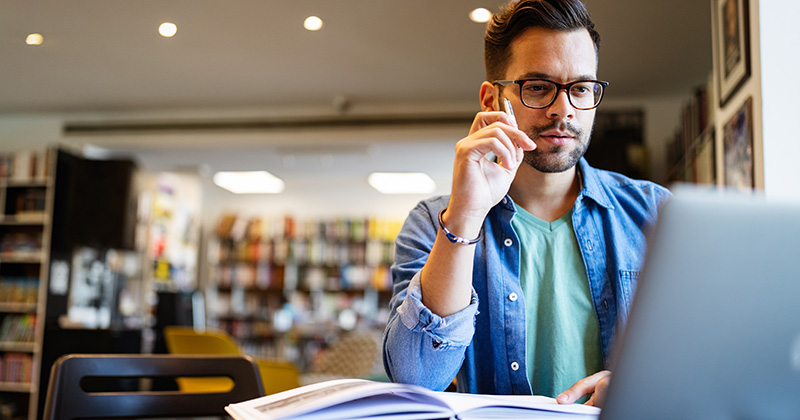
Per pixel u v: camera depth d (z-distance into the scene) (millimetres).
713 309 517
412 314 905
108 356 1320
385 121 6684
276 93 6344
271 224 9781
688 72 5551
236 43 5188
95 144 7066
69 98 6578
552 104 1045
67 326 6441
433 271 911
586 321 1104
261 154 7578
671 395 543
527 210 1165
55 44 5273
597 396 844
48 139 7133
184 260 8852
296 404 746
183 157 7746
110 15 4750
